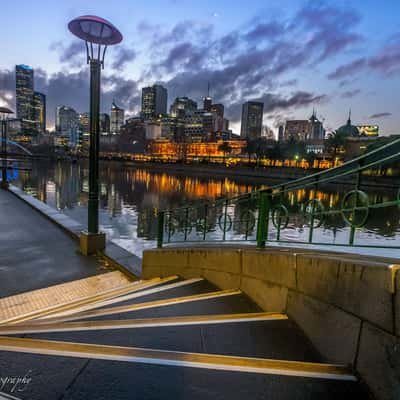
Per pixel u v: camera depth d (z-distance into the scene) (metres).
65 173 71.50
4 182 15.05
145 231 18.03
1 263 5.31
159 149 164.00
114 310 2.50
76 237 6.99
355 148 71.81
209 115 178.38
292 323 2.18
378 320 1.44
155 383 1.44
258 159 97.94
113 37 5.66
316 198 2.56
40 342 1.76
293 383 1.47
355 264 1.63
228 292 2.98
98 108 5.99
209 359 1.64
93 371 1.51
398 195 1.68
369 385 1.45
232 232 15.16
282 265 2.39
